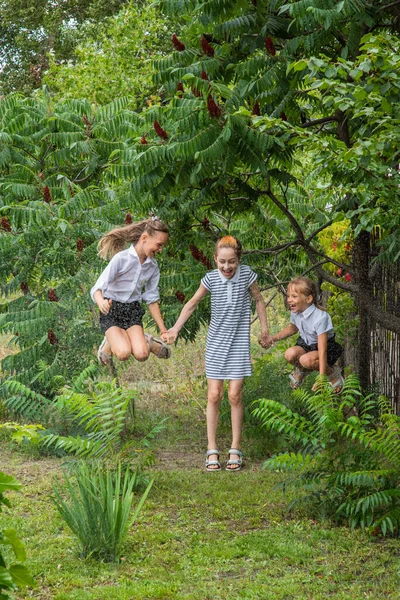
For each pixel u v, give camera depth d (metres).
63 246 7.27
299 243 6.86
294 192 8.16
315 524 5.02
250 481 6.00
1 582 2.23
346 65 4.81
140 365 10.30
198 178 5.86
